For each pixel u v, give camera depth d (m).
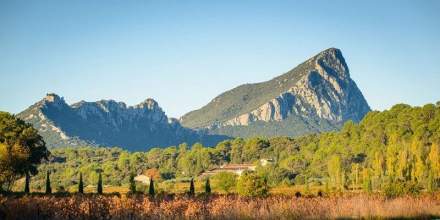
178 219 36.38
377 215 42.78
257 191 75.12
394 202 46.41
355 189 111.62
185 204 39.97
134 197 45.78
